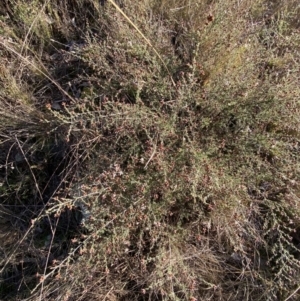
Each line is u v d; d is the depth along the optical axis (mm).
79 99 2361
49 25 2742
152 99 2336
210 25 2377
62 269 2346
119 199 2174
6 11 2809
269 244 2395
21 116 2508
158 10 2682
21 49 2512
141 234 2166
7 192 2545
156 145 2188
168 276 2119
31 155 2494
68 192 2299
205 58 2439
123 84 2254
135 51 2264
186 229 2293
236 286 2377
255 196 2363
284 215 2307
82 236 2119
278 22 2621
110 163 2229
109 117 2191
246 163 2256
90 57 2373
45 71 2639
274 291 2291
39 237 2494
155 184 2205
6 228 2514
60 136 2465
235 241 2312
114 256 2240
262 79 2477
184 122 2318
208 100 2266
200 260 2355
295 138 2248
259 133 2256
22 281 2432
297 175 2242
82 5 2740
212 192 2189
